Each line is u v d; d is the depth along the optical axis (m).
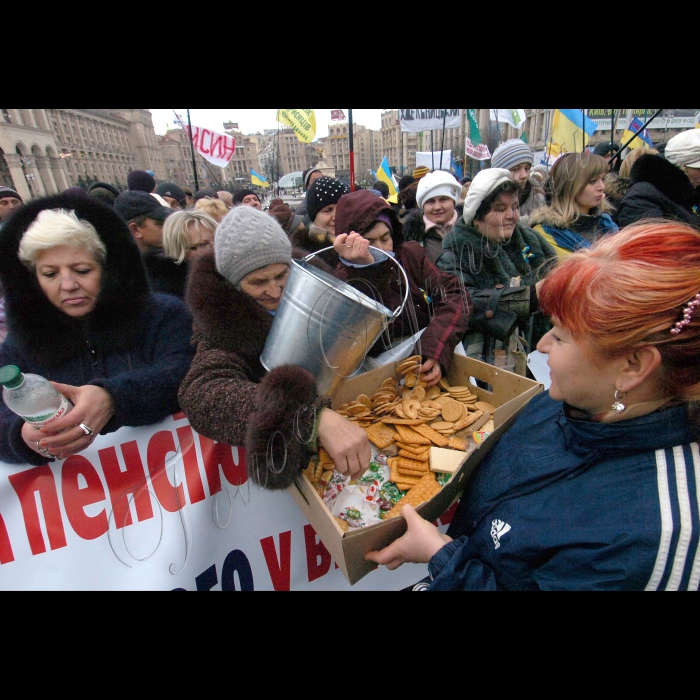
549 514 0.79
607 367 0.70
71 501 1.21
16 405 0.99
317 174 4.47
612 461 0.76
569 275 0.70
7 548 1.18
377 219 1.63
